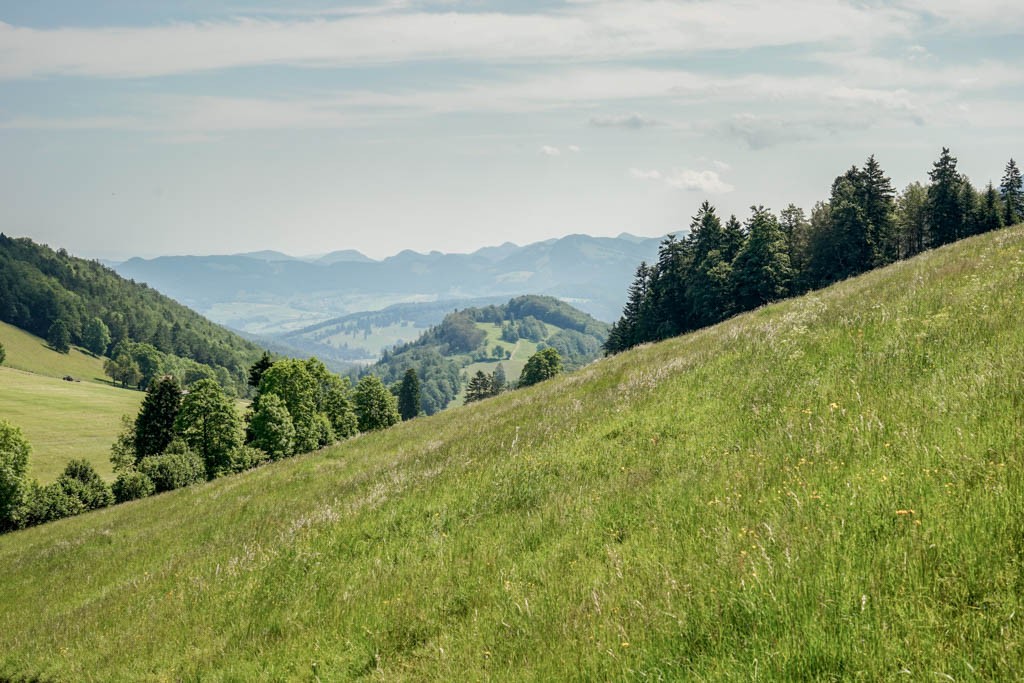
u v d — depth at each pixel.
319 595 8.38
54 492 52.66
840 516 5.46
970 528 4.51
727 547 5.67
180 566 12.26
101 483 56.53
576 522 7.91
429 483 12.00
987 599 3.85
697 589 5.18
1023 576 3.94
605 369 20.84
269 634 7.75
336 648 6.82
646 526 7.11
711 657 4.34
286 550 10.75
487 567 7.43
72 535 22.80
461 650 5.84
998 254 15.55
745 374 12.30
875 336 11.41
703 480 7.84
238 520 15.97
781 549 5.28
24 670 9.20
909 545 4.57
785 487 6.67
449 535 9.03
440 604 6.89
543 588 6.41
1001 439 5.81
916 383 8.35
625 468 9.55
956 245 24.52
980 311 10.41
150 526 19.69
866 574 4.45
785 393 10.23
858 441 7.13
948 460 5.77
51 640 10.13
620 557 6.52
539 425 14.27
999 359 7.88
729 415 10.34
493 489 10.35
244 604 8.97
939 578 4.15
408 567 8.30
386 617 7.03
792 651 3.97
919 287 14.54
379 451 21.56
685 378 13.69
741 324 21.00
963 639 3.63
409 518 10.31
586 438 11.77
